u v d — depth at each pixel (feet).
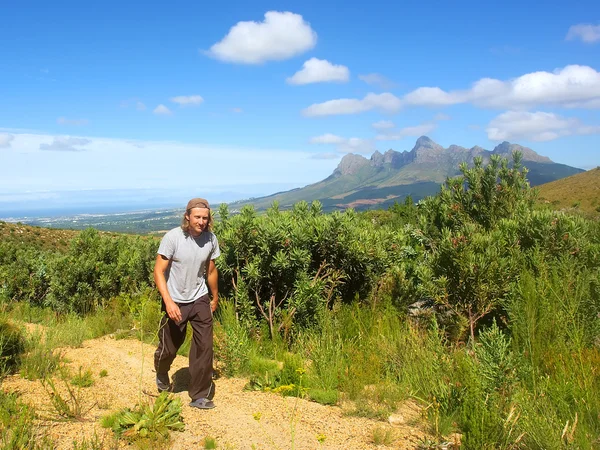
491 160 30.50
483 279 21.56
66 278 36.70
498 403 12.87
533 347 17.07
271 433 12.83
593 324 18.31
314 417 14.23
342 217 26.40
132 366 19.52
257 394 16.52
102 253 39.42
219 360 20.26
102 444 11.18
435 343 18.38
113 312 31.73
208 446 11.65
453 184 31.04
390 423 14.17
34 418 12.20
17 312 33.68
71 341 23.44
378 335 21.44
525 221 23.88
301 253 24.57
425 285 22.80
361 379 16.97
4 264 45.91
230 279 26.25
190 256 15.34
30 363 17.31
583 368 14.25
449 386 14.88
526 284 19.65
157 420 12.29
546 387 13.87
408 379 17.17
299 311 24.30
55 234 197.57
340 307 25.27
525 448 11.64
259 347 22.76
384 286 26.32
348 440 12.53
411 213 43.06
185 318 15.31
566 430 11.27
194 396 14.76
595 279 19.67
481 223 29.35
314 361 18.65
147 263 38.88
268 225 25.02
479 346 17.78
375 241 27.37
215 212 28.78
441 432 13.15
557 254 22.25
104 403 14.33
